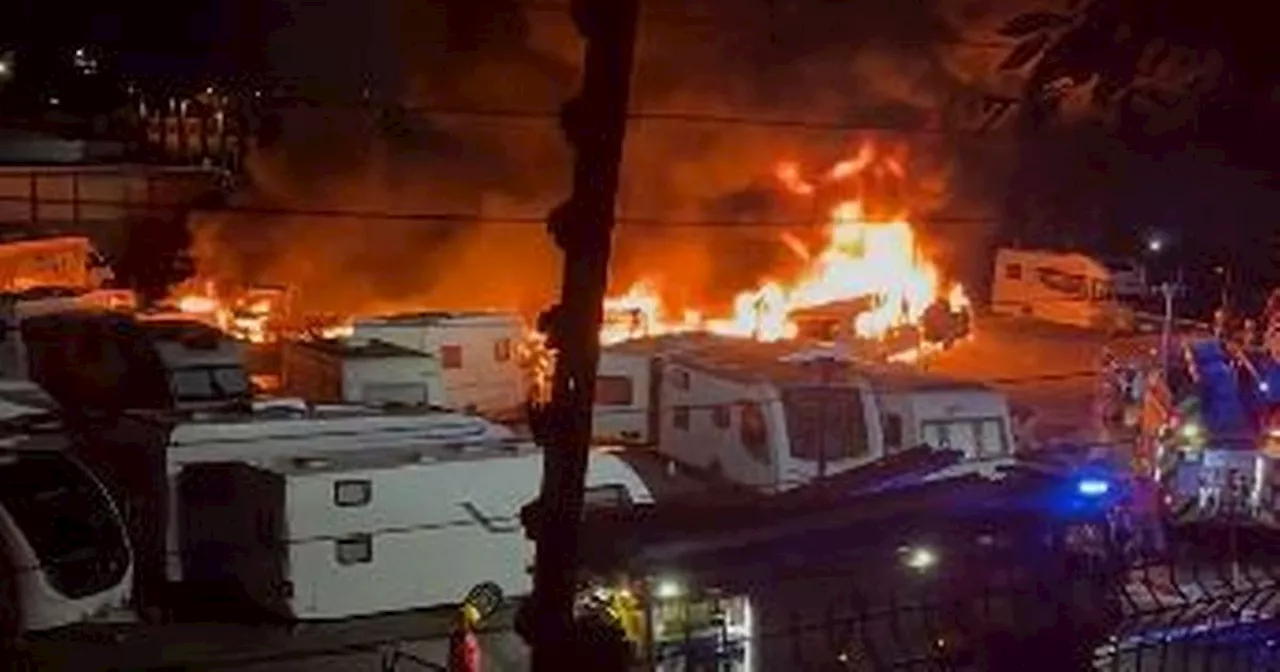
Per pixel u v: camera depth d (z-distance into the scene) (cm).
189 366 2323
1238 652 1043
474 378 2745
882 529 1348
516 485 1961
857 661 1089
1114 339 3312
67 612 1817
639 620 1195
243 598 1919
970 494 1392
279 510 1836
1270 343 2583
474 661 1636
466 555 1933
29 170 3572
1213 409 2148
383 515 1884
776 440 2103
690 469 2222
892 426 2180
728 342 2448
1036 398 3238
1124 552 1298
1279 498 2034
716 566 1255
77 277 3177
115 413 2100
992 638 1062
